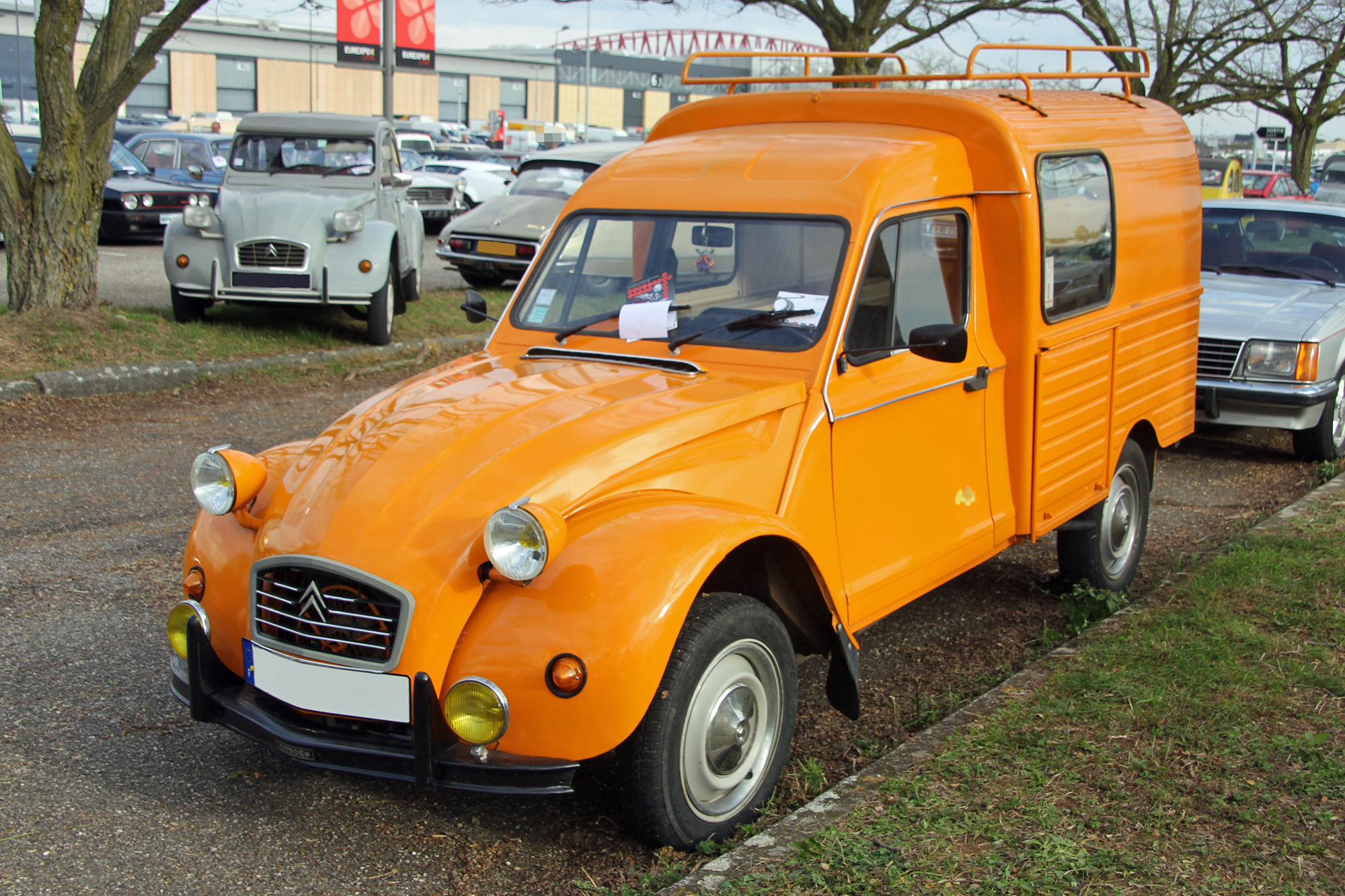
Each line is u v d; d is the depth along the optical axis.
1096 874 3.06
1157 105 6.14
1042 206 4.59
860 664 5.01
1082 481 5.20
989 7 15.48
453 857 3.44
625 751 3.19
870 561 4.09
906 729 4.33
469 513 3.27
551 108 94.38
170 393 9.64
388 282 11.37
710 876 3.06
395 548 3.23
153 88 72.88
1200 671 4.29
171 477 7.32
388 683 3.19
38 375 9.12
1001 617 5.57
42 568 5.71
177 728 4.21
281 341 11.32
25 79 55.41
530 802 3.76
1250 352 8.31
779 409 3.79
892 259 4.15
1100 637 4.72
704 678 3.29
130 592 5.45
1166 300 5.93
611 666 3.04
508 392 3.86
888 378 4.12
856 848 3.14
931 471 4.35
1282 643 4.58
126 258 16.89
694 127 5.19
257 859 3.40
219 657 3.62
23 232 10.51
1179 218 6.09
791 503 3.73
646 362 4.10
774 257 4.11
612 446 3.45
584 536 3.23
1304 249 9.71
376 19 28.61
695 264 4.27
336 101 81.12
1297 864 3.11
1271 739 3.78
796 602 3.78
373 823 3.62
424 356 11.48
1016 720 3.95
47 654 4.77
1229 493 7.86
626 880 3.30
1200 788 3.50
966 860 3.10
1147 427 5.93
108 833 3.50
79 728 4.17
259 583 3.44
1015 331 4.63
